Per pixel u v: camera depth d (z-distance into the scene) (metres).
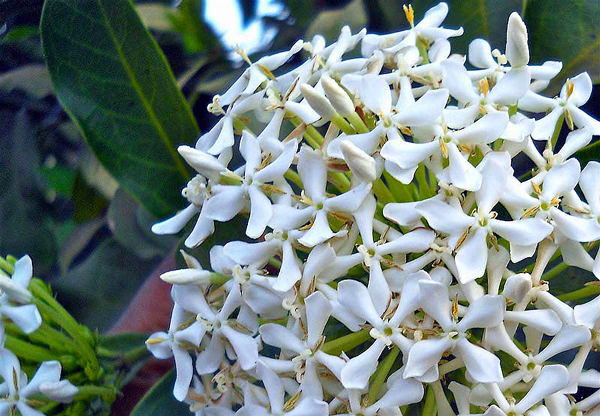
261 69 0.16
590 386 0.14
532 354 0.14
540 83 0.17
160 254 0.21
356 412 0.14
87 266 0.21
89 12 0.18
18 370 0.16
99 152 0.19
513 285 0.14
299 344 0.14
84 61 0.18
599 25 0.18
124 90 0.19
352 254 0.15
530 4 0.19
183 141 0.19
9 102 0.23
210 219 0.16
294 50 0.17
